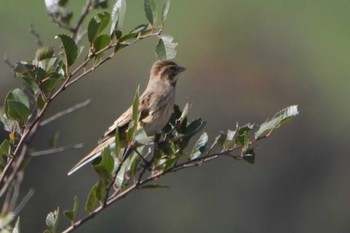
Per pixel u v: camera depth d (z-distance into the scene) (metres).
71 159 19.45
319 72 26.42
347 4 28.53
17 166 8.11
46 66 7.43
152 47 22.36
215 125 23.55
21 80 7.51
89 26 7.10
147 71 22.05
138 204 21.22
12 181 8.28
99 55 7.24
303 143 23.64
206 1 27.45
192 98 23.94
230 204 22.22
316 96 25.45
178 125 7.37
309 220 23.25
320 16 28.38
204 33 26.58
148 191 21.36
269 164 23.09
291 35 27.30
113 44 7.13
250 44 26.47
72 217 7.11
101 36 7.10
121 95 21.33
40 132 19.02
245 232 22.39
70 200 19.20
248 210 22.44
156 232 21.47
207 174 21.91
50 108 19.81
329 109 25.16
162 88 8.38
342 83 25.95
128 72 21.78
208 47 26.20
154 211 21.39
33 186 18.92
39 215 19.05
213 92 24.28
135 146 7.11
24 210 18.91
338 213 23.42
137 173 7.44
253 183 22.50
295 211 23.14
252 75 25.22
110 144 8.17
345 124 24.62
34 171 18.92
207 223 21.92
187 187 21.77
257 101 24.42
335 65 26.78
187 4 27.45
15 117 7.43
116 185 7.21
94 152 8.24
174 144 7.36
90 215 7.11
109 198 7.30
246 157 7.31
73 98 20.33
